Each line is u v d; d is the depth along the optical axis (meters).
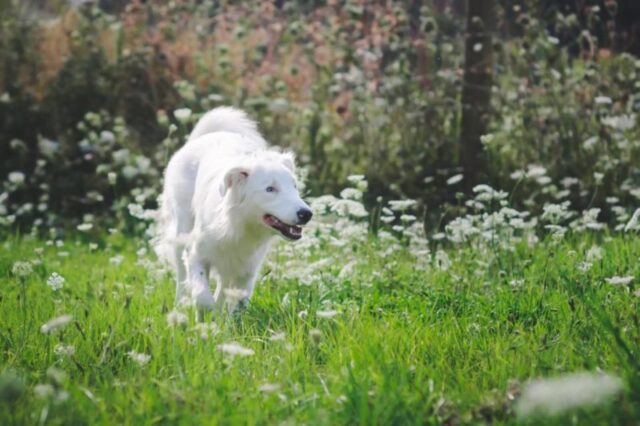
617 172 10.59
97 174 12.82
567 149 11.05
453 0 14.12
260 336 5.82
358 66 12.45
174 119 13.36
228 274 6.84
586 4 13.98
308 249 8.44
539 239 9.17
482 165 11.26
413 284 7.11
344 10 12.29
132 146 13.08
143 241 9.89
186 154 7.62
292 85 13.26
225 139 7.47
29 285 7.76
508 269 7.41
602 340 5.22
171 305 6.73
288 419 4.12
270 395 4.41
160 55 13.62
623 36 12.77
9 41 14.39
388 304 6.63
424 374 4.76
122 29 14.26
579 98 11.23
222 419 4.00
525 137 11.33
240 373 4.89
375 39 12.06
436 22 12.30
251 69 13.48
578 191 10.78
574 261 7.24
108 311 6.08
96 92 13.80
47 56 14.33
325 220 9.74
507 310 6.20
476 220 8.09
